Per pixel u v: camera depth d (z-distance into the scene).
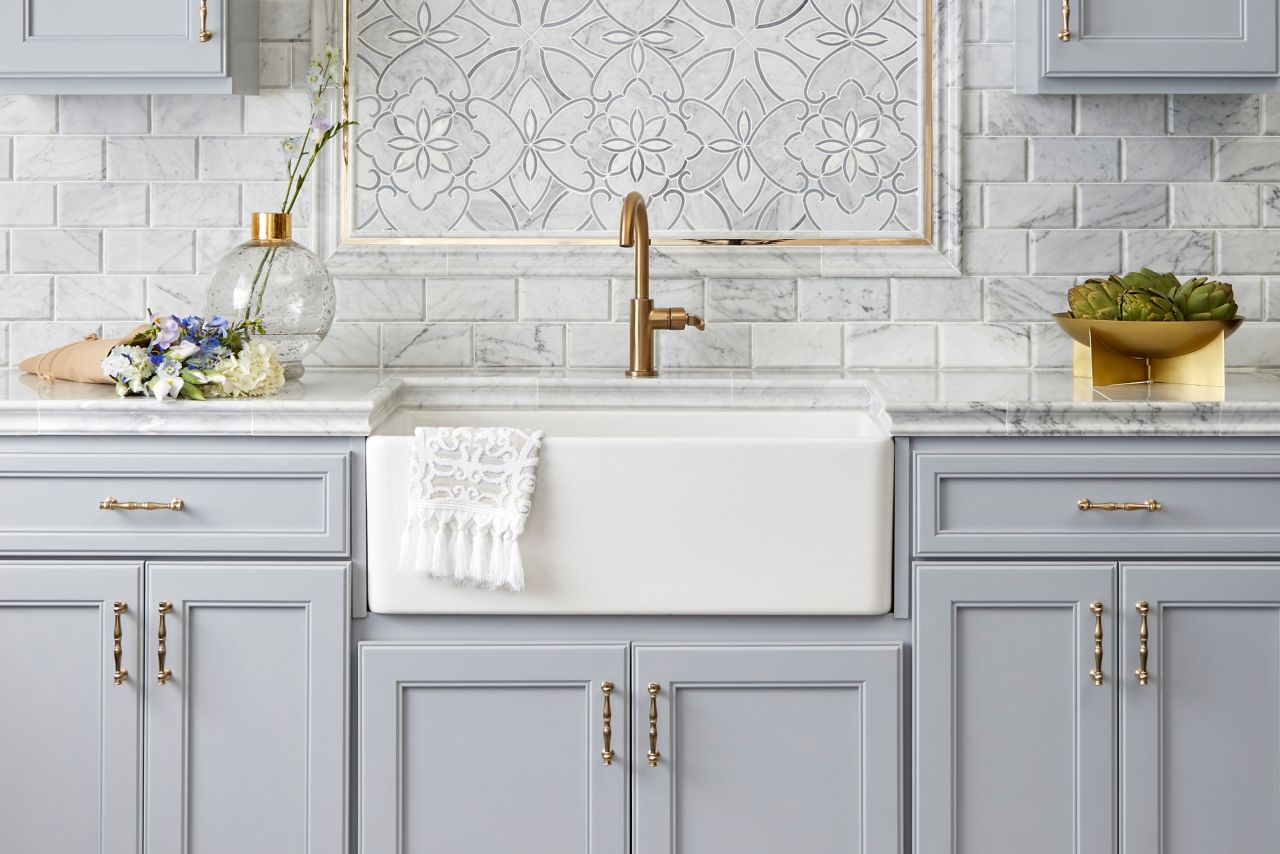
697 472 1.80
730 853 1.85
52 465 1.82
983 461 1.81
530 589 1.81
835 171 2.36
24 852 1.85
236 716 1.84
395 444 1.80
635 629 1.85
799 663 1.82
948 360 2.38
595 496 1.80
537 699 1.84
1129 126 2.35
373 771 1.83
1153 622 1.82
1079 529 1.83
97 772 1.85
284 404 1.81
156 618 1.83
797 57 2.35
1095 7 2.10
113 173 2.34
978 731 1.83
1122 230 2.37
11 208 2.35
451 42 2.34
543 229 2.37
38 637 1.84
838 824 1.85
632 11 2.34
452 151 2.36
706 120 2.35
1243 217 2.36
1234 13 2.10
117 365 1.83
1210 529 1.83
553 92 2.35
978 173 2.36
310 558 1.84
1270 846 1.85
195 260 2.36
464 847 1.85
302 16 2.32
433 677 1.82
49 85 2.12
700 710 1.83
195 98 2.33
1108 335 2.05
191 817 1.85
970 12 2.33
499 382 2.15
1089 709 1.83
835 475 1.80
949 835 1.83
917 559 1.83
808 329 2.37
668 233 2.37
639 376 2.20
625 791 1.84
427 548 1.78
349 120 2.34
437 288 2.37
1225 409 1.80
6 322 2.37
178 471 1.82
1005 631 1.83
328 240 2.36
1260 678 1.83
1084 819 1.84
